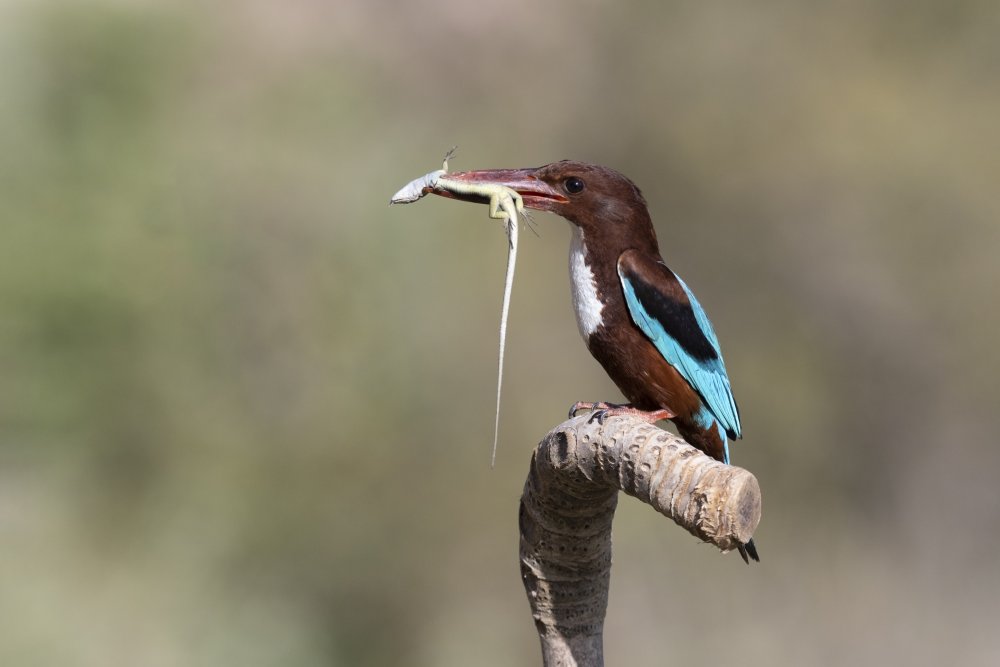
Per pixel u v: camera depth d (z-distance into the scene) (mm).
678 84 18125
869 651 15492
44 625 11016
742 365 16734
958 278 16828
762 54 18031
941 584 16375
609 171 6809
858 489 16594
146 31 12461
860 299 16922
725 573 15023
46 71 11922
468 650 12938
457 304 13406
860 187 17078
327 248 12836
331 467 12570
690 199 17531
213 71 13688
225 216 12477
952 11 17547
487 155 18000
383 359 12789
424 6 18625
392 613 12711
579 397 14117
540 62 18812
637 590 14594
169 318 11898
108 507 11742
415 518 12883
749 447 16406
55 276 11289
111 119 12039
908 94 17297
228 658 11688
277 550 12359
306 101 13789
